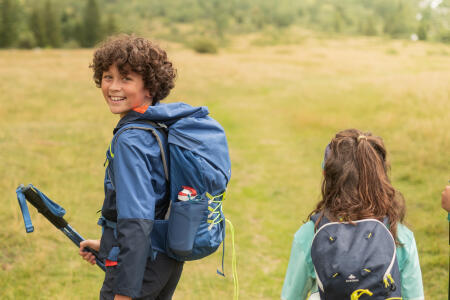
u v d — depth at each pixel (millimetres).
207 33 183625
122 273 1642
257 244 5559
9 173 6820
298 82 29000
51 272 4195
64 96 19219
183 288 4246
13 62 34406
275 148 11406
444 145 8859
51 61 36312
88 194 6461
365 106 14125
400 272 1744
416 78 16953
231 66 38156
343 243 1597
